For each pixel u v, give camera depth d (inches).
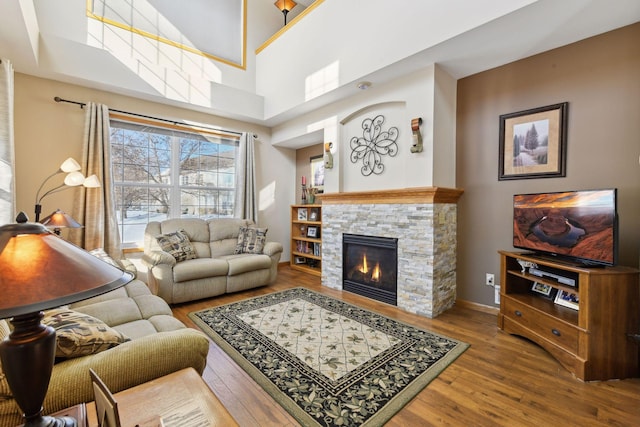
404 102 129.6
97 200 136.5
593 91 97.2
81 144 139.6
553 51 105.4
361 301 137.3
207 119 181.2
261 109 191.3
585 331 75.5
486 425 60.6
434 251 117.6
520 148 113.2
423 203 119.6
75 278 27.3
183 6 170.2
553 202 90.9
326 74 144.6
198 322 112.3
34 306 23.9
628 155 90.9
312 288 158.9
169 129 168.4
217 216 190.2
